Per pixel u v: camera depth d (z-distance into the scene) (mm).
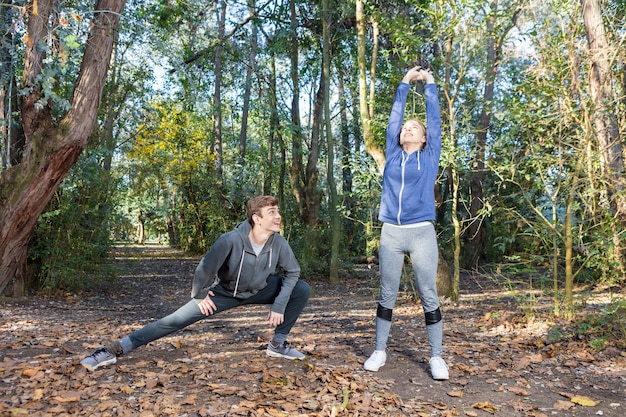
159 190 25594
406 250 3979
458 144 8133
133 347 3818
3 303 7438
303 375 3826
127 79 12000
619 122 8438
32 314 6746
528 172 7258
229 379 3662
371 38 12789
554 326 5719
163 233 32844
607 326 5391
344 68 14789
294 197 14906
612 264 7777
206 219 20234
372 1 10188
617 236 6684
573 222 6695
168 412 2980
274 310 3926
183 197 21828
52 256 8633
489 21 8523
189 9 13633
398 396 3434
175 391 3369
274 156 17094
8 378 3553
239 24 15312
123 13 7398
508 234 12281
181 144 19719
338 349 4816
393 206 3945
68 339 5055
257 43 16688
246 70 17594
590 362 4449
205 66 16328
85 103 6961
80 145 7070
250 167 18250
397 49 8516
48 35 6020
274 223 3662
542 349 4902
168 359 4172
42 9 6332
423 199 3889
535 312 6570
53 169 7031
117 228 10211
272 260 3787
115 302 8492
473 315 6977
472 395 3568
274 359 4234
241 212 18250
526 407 3334
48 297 8406
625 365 4293
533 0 7387
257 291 3967
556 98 6711
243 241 3676
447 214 15359
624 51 6938
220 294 3902
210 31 16250
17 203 7066
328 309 7977
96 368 3768
